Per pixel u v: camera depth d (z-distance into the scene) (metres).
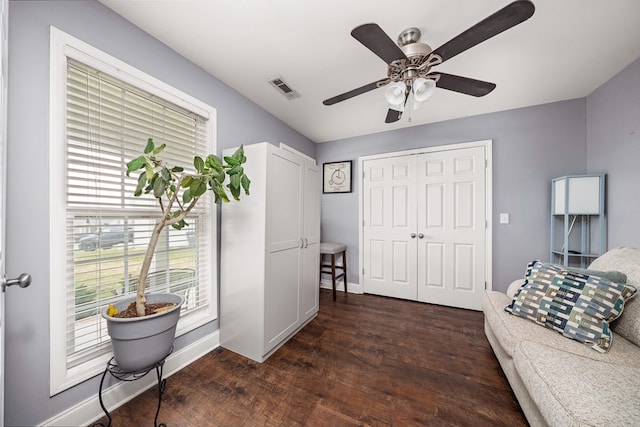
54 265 1.16
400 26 1.52
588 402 0.80
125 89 1.47
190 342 1.79
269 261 1.84
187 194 1.35
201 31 1.56
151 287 1.62
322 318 2.55
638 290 1.23
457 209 2.90
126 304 1.35
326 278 3.69
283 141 3.01
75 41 1.23
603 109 2.15
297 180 2.20
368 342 2.06
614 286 1.25
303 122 3.04
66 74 1.21
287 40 1.65
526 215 2.60
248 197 1.86
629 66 1.88
